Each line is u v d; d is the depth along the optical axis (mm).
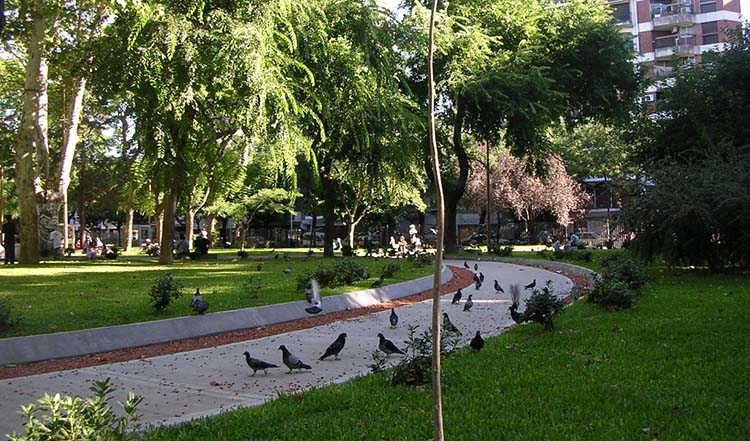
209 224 53344
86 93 31000
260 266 22906
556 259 27734
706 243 18219
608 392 6234
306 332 11359
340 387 6859
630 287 13141
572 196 53875
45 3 23469
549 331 9719
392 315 11594
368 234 64125
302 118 24875
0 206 44188
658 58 58000
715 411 5504
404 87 31969
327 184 34188
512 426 5309
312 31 23844
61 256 29938
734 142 22109
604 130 46938
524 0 33500
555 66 33188
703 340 8477
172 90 19922
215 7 20531
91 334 9797
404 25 28328
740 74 22359
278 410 5961
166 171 23547
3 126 37031
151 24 19453
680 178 18031
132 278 19172
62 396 6859
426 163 34281
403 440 5012
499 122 33750
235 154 30531
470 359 8031
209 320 11375
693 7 58219
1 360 8664
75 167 49344
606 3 35969
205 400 6746
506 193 52969
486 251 40344
